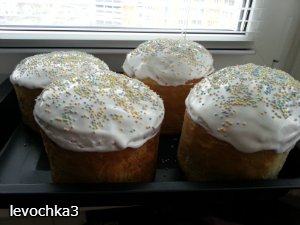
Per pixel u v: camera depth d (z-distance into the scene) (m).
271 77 0.24
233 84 0.23
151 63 0.29
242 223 0.25
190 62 0.29
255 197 0.21
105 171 0.21
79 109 0.20
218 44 0.38
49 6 0.33
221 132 0.20
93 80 0.23
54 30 0.35
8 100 0.31
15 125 0.32
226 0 0.36
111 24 0.36
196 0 0.35
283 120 0.20
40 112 0.21
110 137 0.19
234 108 0.21
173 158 0.28
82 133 0.19
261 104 0.21
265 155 0.21
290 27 0.38
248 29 0.38
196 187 0.20
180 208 0.24
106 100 0.21
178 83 0.28
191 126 0.23
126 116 0.20
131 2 0.35
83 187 0.19
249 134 0.20
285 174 0.25
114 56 0.37
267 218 0.25
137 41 0.37
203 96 0.23
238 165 0.21
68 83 0.23
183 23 0.37
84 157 0.20
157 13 0.36
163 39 0.34
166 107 0.30
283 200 0.27
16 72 0.29
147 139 0.21
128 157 0.21
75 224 0.29
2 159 0.27
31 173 0.26
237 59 0.40
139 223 0.26
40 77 0.27
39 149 0.28
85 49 0.36
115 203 0.20
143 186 0.20
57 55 0.31
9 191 0.19
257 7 0.36
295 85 0.23
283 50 0.40
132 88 0.23
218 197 0.21
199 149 0.23
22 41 0.34
